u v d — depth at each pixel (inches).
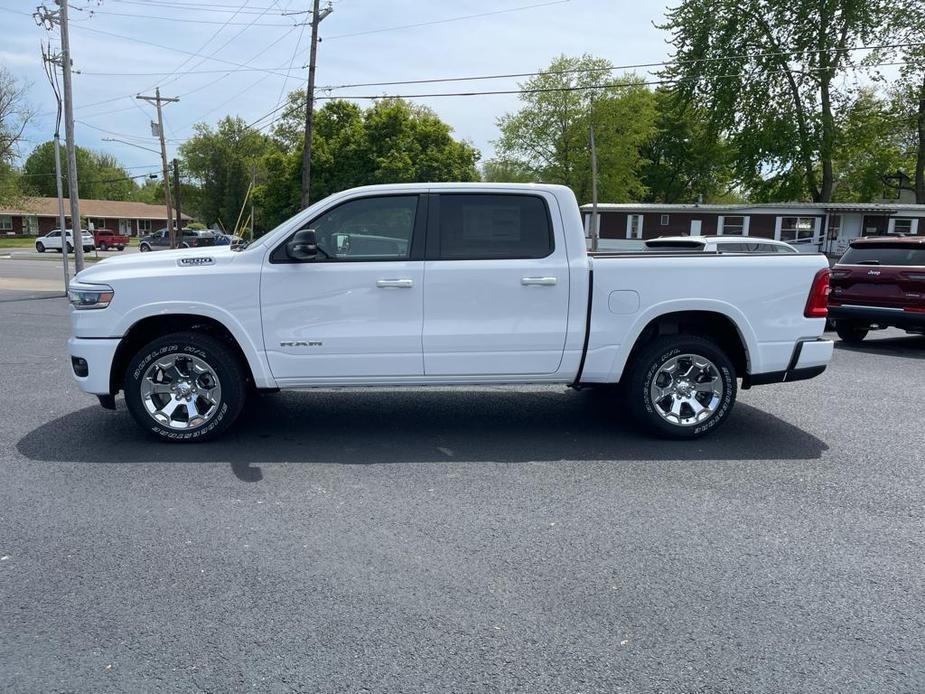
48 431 240.4
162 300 216.5
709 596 135.3
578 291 222.4
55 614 127.9
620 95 1971.0
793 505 179.8
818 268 230.7
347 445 227.0
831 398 298.8
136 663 114.1
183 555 150.5
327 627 124.2
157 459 211.8
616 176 2000.5
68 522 166.9
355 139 1593.3
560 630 123.6
